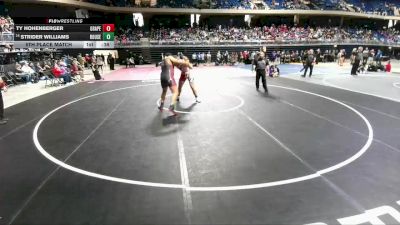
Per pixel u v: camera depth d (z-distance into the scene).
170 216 4.09
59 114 9.75
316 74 20.81
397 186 4.87
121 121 8.80
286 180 5.08
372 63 24.02
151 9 36.25
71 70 18.14
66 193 4.72
